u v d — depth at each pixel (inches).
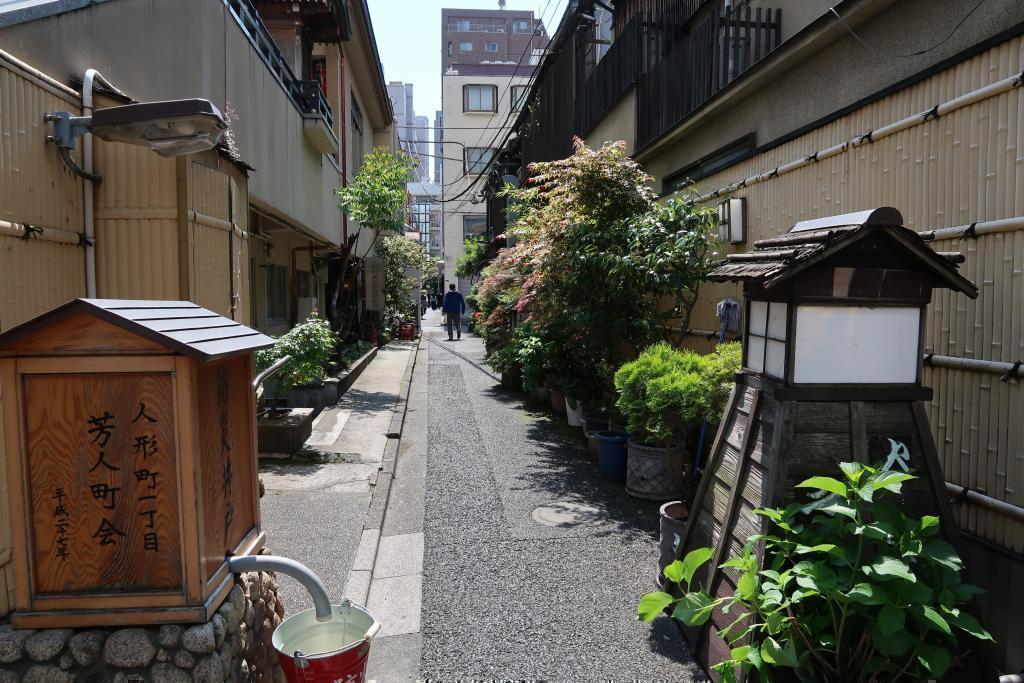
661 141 300.5
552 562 177.0
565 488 243.9
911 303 114.5
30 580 82.7
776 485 110.0
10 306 117.1
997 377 121.5
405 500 231.5
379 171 487.5
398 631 142.5
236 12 257.4
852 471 96.5
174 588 83.7
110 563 83.3
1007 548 120.3
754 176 216.2
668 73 301.3
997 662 120.3
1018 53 117.1
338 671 86.6
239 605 94.0
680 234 236.4
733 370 168.9
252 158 265.0
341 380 434.9
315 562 173.5
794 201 191.3
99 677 84.6
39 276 126.2
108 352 80.5
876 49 165.8
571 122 485.7
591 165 270.7
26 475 81.9
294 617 97.9
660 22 330.0
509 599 156.5
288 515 208.7
